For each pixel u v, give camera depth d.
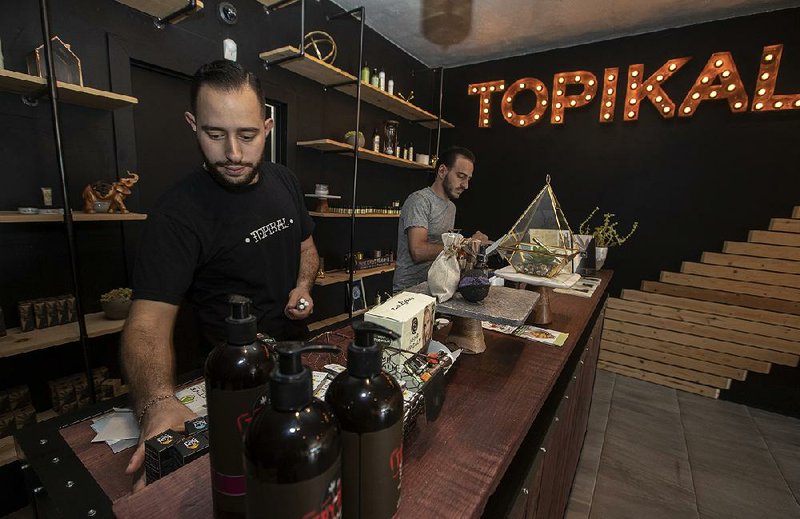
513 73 3.92
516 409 0.76
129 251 2.06
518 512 0.71
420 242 2.07
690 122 3.13
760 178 2.92
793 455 2.34
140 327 0.91
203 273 1.18
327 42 3.00
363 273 3.34
